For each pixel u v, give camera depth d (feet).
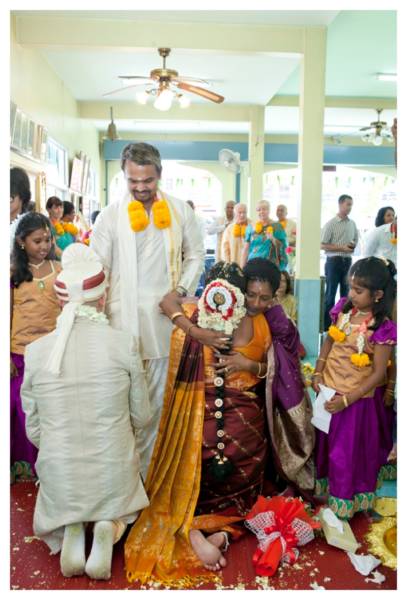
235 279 6.79
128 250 7.70
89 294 6.17
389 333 6.81
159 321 7.78
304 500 7.54
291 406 7.11
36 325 8.32
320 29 17.35
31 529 6.89
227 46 17.37
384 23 18.28
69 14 16.48
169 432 6.86
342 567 6.09
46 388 5.88
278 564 6.04
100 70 22.67
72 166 25.95
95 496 5.89
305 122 17.53
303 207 17.69
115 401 5.99
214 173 40.19
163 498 6.68
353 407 7.00
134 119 29.17
